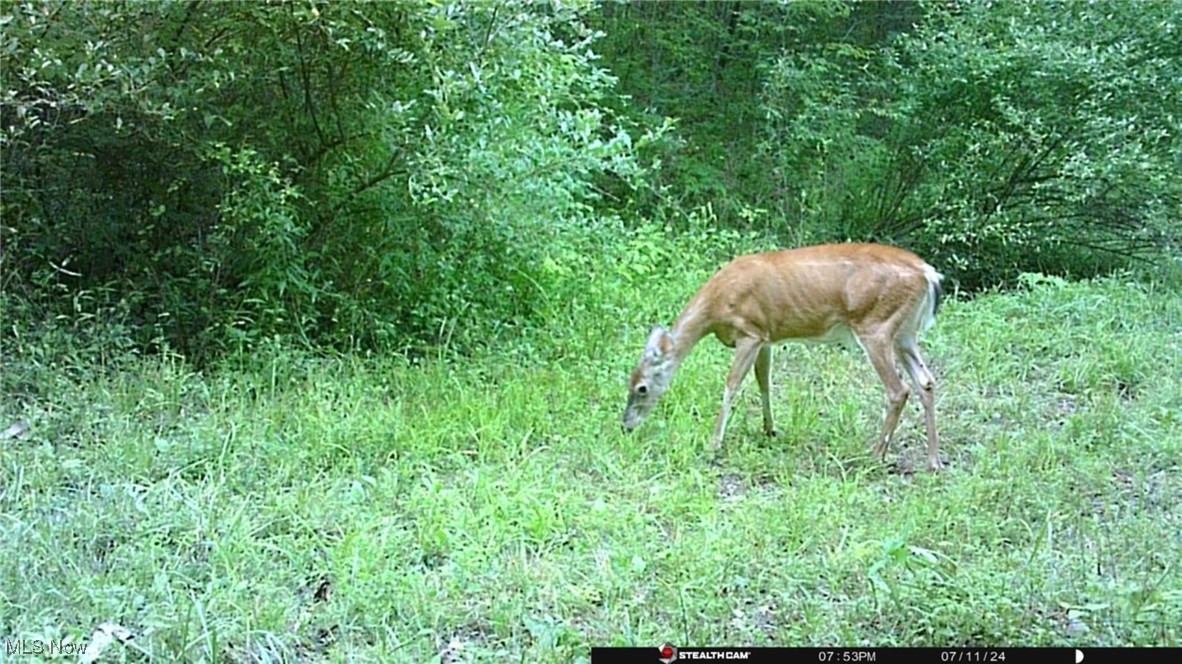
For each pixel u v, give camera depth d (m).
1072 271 10.23
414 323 7.45
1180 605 3.81
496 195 7.29
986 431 6.08
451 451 5.55
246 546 4.39
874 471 5.57
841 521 4.74
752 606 4.06
